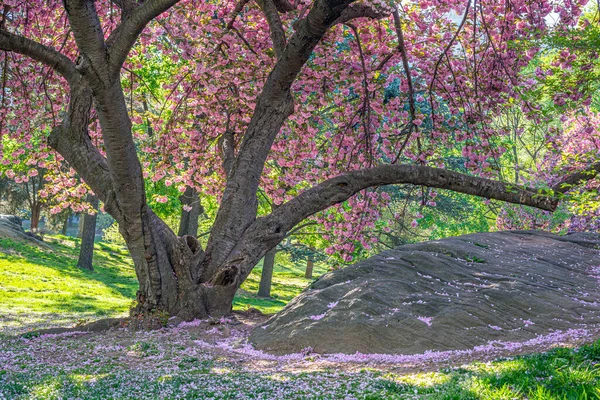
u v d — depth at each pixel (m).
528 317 11.61
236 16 15.38
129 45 11.17
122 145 12.48
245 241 14.93
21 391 7.81
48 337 13.54
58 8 16.64
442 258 14.20
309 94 16.69
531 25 13.09
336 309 12.05
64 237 44.59
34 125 19.28
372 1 10.47
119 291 28.97
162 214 32.25
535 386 5.89
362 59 15.18
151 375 8.80
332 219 17.84
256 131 15.33
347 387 7.43
